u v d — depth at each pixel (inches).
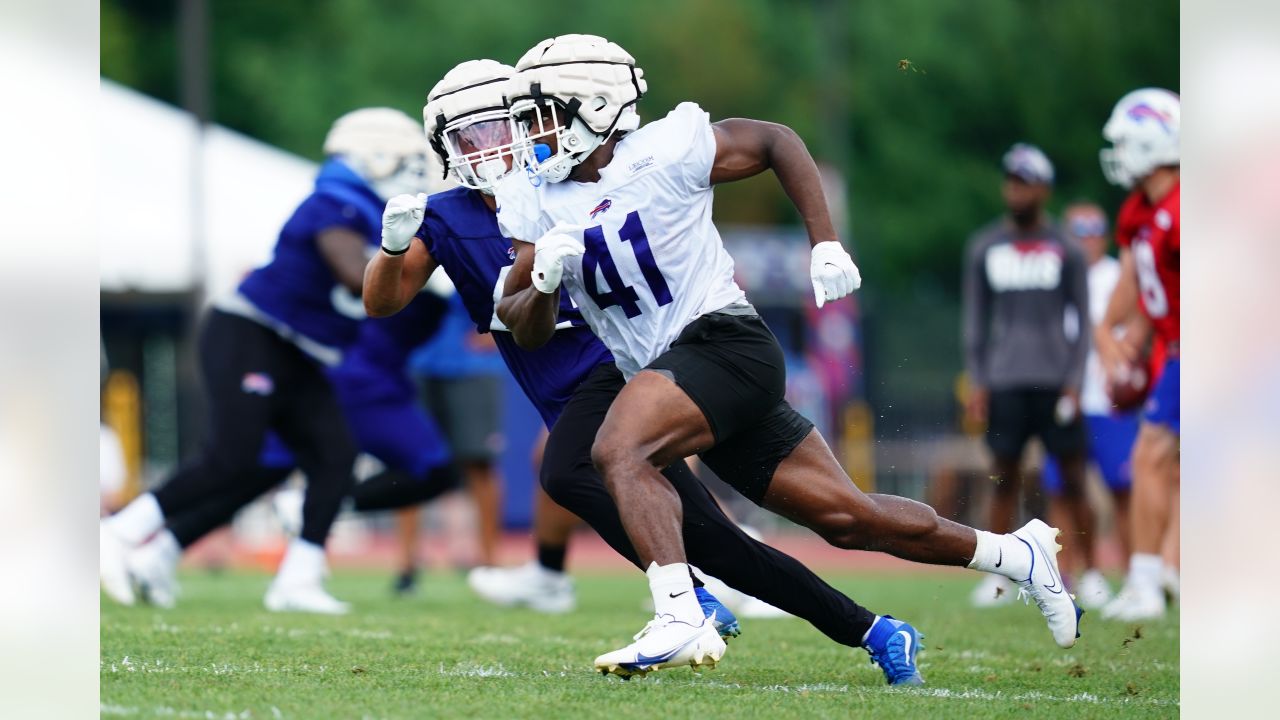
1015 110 3939.5
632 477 600.1
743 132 630.5
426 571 1720.0
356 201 1029.8
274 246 1058.7
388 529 2288.4
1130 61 3846.0
